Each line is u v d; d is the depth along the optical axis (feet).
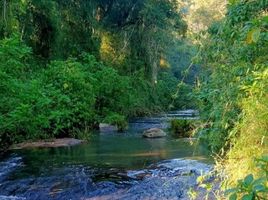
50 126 35.01
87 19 56.80
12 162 24.40
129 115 59.11
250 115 10.18
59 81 40.68
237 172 9.77
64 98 36.70
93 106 45.34
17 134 32.45
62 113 34.81
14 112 29.66
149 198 16.78
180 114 64.13
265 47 11.27
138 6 66.54
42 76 40.47
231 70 13.12
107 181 19.27
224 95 12.77
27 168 22.63
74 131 36.86
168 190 17.38
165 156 25.32
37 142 32.22
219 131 13.03
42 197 17.85
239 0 12.14
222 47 14.07
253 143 9.96
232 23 12.34
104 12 64.39
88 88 41.83
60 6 53.11
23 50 31.89
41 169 22.25
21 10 41.88
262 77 9.74
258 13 11.87
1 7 40.14
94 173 20.97
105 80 48.75
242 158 10.07
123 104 52.19
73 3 55.21
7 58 31.07
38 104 32.53
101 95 48.14
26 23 45.52
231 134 10.67
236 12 12.08
